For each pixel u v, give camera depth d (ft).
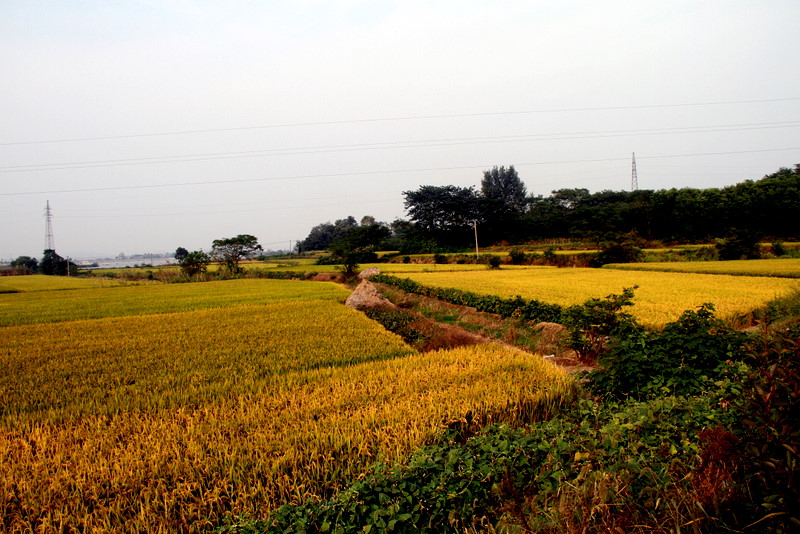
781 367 9.43
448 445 17.08
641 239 212.23
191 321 57.72
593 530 11.23
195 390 27.40
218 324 54.44
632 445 13.93
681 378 20.79
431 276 122.93
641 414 16.01
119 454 18.29
